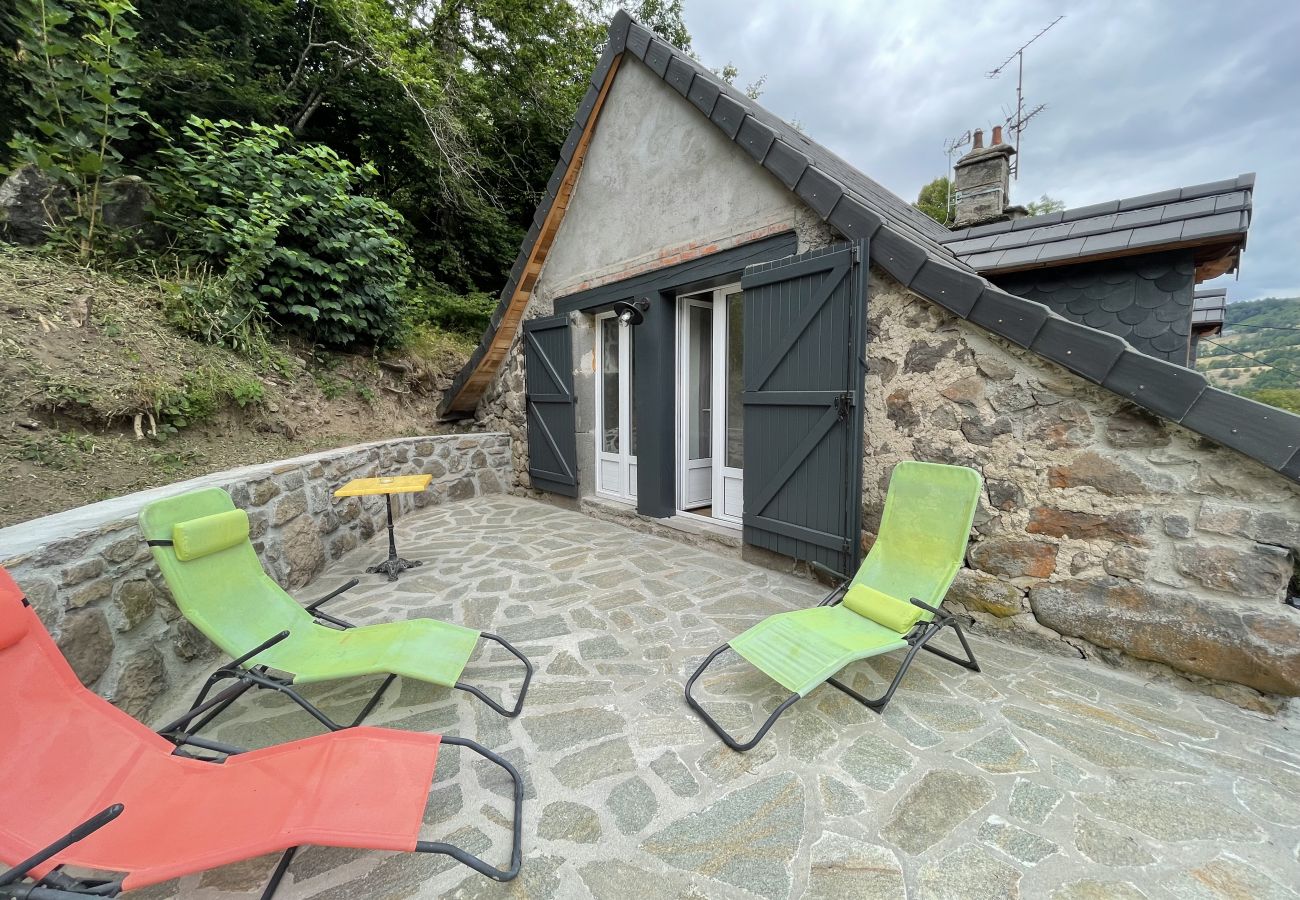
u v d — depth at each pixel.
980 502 2.65
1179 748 1.80
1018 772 1.70
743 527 3.82
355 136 8.54
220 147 5.09
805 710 2.05
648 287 4.50
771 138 3.28
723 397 4.28
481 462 6.41
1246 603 1.98
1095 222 3.92
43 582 1.70
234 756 1.41
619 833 1.48
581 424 5.55
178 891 1.34
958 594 2.77
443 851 1.18
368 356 6.32
